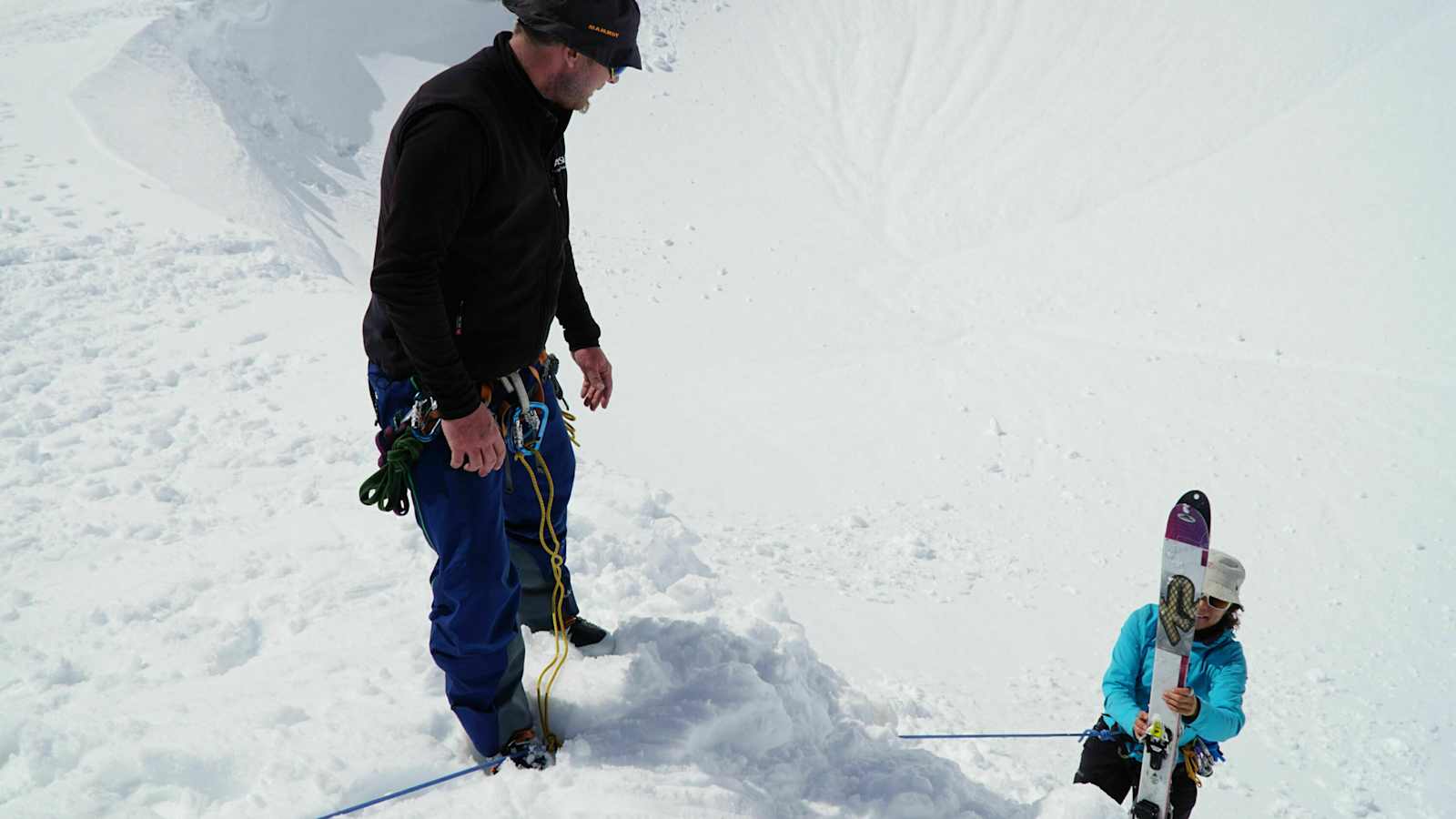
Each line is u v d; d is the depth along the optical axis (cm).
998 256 2241
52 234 1003
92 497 509
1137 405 1478
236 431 608
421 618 351
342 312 886
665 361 1748
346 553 423
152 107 1650
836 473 1297
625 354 1770
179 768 249
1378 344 1567
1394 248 1802
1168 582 329
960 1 3186
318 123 2316
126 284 901
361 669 309
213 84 2050
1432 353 1515
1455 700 812
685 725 260
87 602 384
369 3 2658
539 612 302
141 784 246
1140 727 340
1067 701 725
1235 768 697
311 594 379
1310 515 1173
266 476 539
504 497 285
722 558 896
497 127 214
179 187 1416
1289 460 1295
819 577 919
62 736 265
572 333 307
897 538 1093
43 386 680
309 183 2098
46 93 1565
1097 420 1444
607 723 268
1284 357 1577
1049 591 994
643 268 2239
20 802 236
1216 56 2819
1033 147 2725
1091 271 2056
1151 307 1844
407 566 410
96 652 345
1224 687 347
